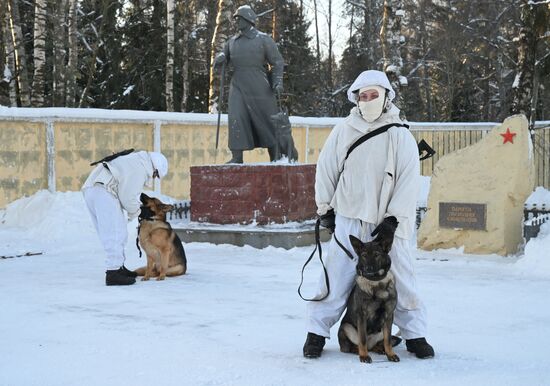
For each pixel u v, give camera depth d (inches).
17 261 438.6
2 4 895.1
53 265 419.8
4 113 585.3
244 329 248.5
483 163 460.1
